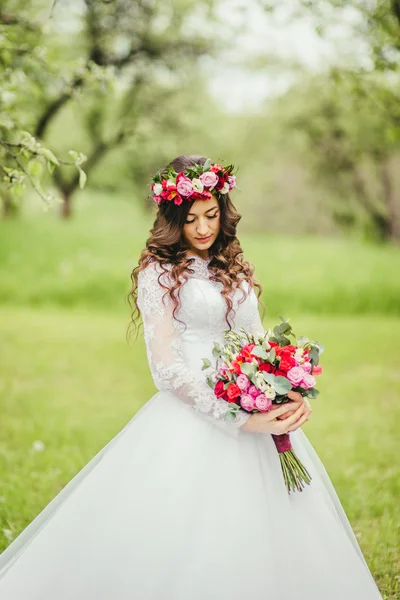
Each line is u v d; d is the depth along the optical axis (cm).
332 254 1424
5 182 369
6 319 1084
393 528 410
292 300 1227
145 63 1396
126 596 247
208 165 280
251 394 253
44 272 1337
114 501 263
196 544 250
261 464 273
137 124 1606
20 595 255
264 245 1502
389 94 650
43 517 296
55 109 1221
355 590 266
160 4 1266
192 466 263
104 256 1421
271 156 1862
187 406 277
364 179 1627
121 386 759
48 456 538
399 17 552
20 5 842
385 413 657
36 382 766
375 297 1227
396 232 1661
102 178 1914
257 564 248
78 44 1284
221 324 285
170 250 282
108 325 1066
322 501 286
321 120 1497
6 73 483
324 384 753
